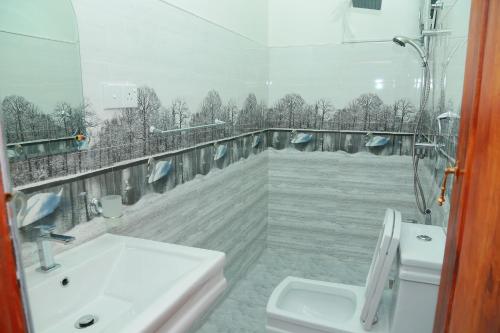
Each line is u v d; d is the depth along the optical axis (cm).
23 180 93
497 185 53
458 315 68
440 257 120
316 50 264
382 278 128
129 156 132
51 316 89
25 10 91
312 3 260
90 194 115
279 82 277
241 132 235
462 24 139
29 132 93
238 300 228
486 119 59
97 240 116
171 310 78
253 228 270
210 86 190
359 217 276
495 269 52
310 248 292
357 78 258
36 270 94
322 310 160
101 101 117
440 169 174
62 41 102
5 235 47
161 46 147
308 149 279
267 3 268
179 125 163
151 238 149
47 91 98
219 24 196
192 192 180
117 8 122
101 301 101
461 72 136
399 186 262
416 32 240
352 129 265
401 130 254
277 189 293
